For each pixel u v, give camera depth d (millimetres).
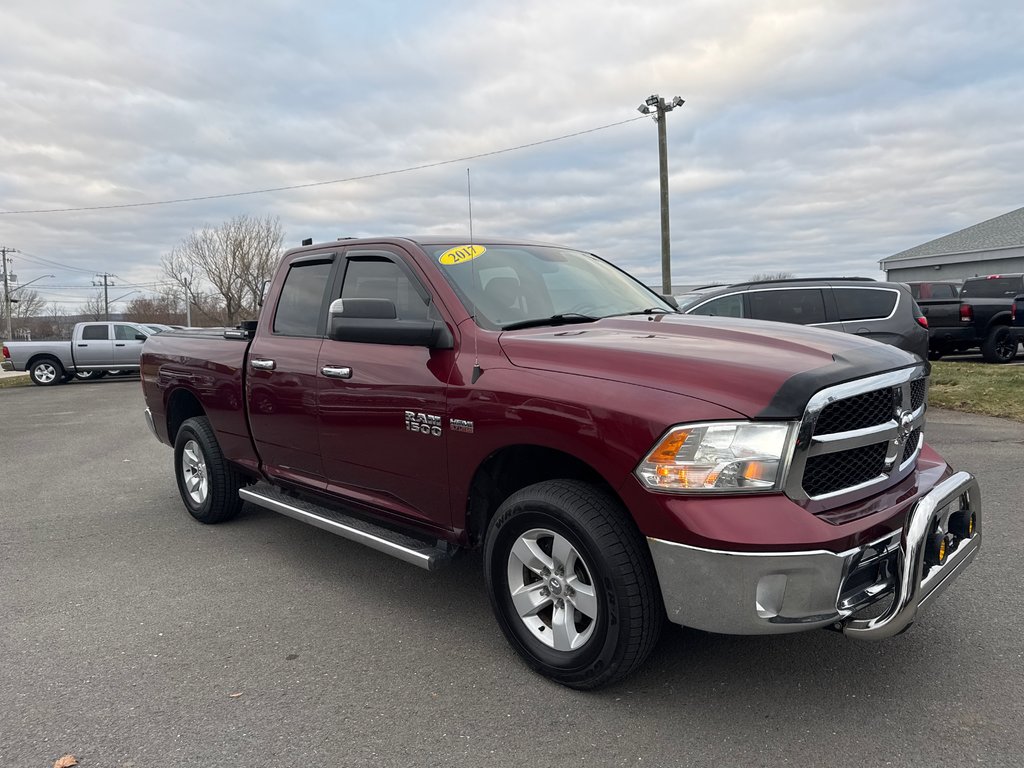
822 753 2484
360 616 3736
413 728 2713
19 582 4316
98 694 3004
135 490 6707
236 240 47844
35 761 2555
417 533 3615
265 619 3721
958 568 2908
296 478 4332
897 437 2867
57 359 22031
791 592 2436
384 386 3557
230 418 4816
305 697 2953
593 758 2502
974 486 3035
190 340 5410
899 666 3043
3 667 3258
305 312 4344
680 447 2508
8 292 66750
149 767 2508
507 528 3039
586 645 2807
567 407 2783
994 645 3195
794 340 3012
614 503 2777
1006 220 27391
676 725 2676
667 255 23438
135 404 15102
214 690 3021
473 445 3143
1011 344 13594
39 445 9727
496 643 3402
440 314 3471
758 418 2459
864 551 2543
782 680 2963
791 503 2480
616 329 3344
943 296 17969
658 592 2705
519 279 3852
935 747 2494
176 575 4375
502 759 2510
